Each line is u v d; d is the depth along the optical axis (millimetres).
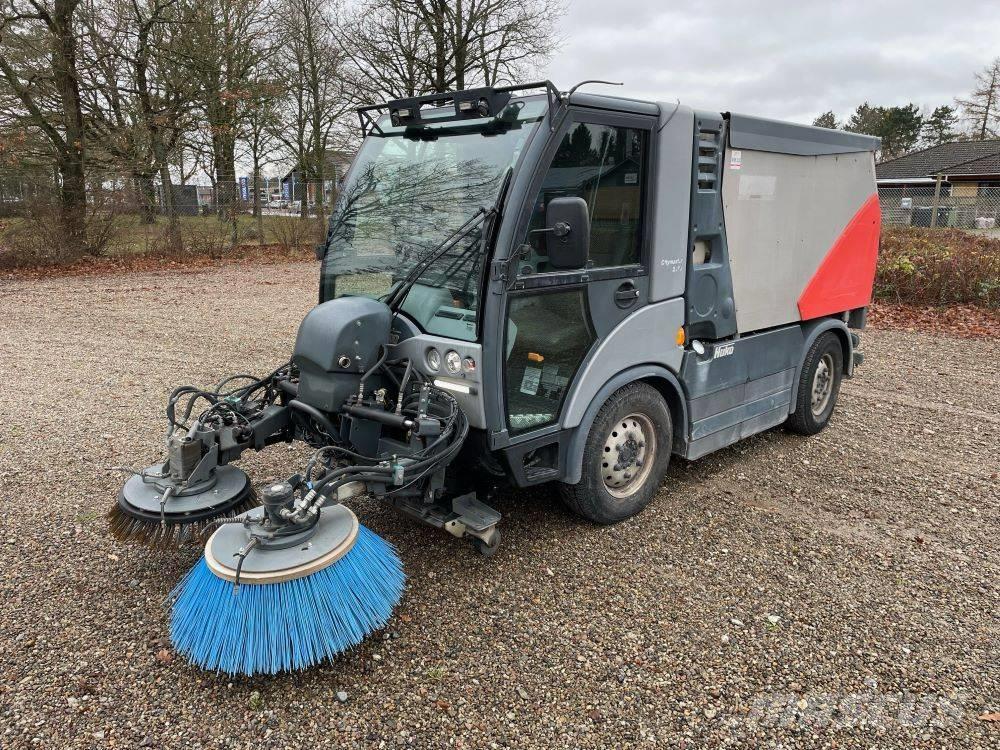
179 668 2779
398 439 3387
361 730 2482
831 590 3412
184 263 17062
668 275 3932
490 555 3635
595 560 3654
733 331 4508
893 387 7141
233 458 3340
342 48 22719
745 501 4410
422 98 3471
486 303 3094
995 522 4156
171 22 16703
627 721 2545
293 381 3615
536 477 3512
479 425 3221
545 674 2785
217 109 19125
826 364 5699
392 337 3439
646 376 3953
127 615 3113
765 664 2863
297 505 2598
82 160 15289
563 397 3562
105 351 8078
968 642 3025
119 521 3104
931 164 41531
